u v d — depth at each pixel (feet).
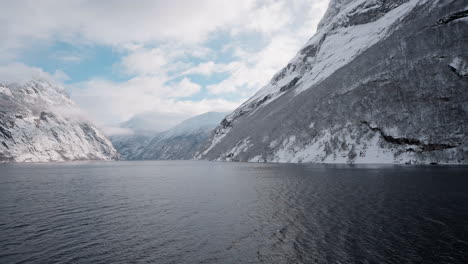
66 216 99.45
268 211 99.66
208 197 134.72
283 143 419.74
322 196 122.52
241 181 196.13
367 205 101.09
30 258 61.31
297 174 216.95
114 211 106.83
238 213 98.48
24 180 241.14
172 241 71.15
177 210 106.42
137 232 79.15
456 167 213.25
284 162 382.01
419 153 260.62
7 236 76.69
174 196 140.36
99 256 62.23
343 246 63.72
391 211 91.30
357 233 71.72
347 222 81.51
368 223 79.66
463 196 110.11
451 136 249.96
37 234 78.38
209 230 79.46
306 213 93.91
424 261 54.75
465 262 53.88
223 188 165.68
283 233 74.59
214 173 283.59
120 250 65.67
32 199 136.05
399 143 279.49
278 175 218.59
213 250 64.44
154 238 73.77
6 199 136.46
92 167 533.96
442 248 60.54
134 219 93.97
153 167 504.43
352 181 161.89
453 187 128.57
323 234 72.33
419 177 163.84
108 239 73.56
